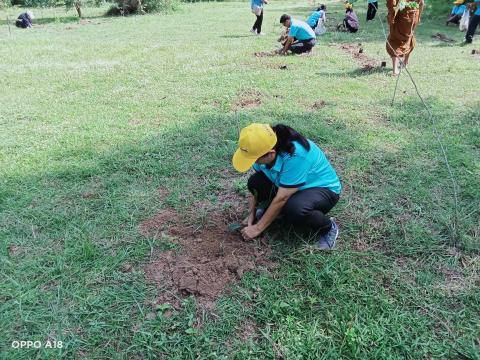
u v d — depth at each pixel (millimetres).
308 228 3109
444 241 3160
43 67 8766
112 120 5566
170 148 4668
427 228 3312
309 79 7297
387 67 7980
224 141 4832
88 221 3406
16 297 2678
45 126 5430
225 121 5422
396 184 3900
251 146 2627
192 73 7922
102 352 2344
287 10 19203
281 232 3232
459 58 8625
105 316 2547
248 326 2494
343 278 2789
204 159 4426
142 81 7445
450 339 2389
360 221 3385
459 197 3691
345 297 2656
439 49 9586
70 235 3268
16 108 6141
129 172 4227
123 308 2602
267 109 5820
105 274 2865
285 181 2842
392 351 2316
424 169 4145
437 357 2289
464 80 7031
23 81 7652
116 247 3133
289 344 2348
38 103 6391
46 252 3094
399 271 2871
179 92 6746
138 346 2367
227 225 3363
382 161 4309
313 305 2615
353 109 5797
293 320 2500
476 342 2375
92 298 2668
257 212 3344
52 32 14844
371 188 3848
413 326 2455
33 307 2600
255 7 12125
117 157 4465
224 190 3887
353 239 3211
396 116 5477
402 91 6488
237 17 17172
